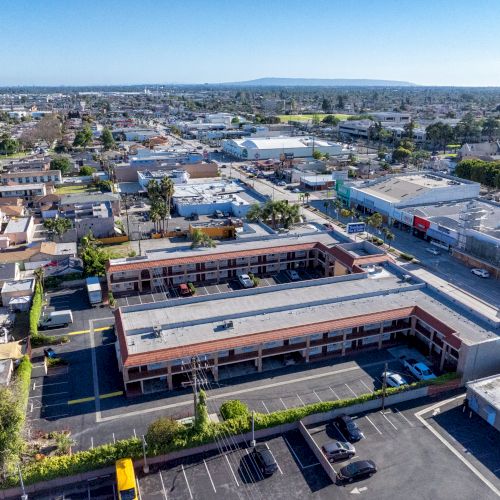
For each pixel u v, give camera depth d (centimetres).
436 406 6044
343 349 7125
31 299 8581
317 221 13938
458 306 7475
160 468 5106
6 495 4772
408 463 5156
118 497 4712
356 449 5338
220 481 4938
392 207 13638
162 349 6197
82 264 9925
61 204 14125
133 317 7088
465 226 11112
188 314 7175
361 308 7369
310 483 4909
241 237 10994
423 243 12362
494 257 10331
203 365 6438
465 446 5397
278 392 6306
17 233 11781
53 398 6191
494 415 5659
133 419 5816
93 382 6525
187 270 9569
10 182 17388
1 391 5106
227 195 15525
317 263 10469
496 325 6856
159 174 17938
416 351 7269
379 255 9219
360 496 4756
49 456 5191
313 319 7012
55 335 7675
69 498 4766
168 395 6262
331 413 5784
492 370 6538
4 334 7556
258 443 5434
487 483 4912
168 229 13012
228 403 5703
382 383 6500
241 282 9625
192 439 5228
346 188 15962
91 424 5731
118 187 17888
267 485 4891
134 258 9444
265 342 6506
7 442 4738
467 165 18075
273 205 11962
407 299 7706
